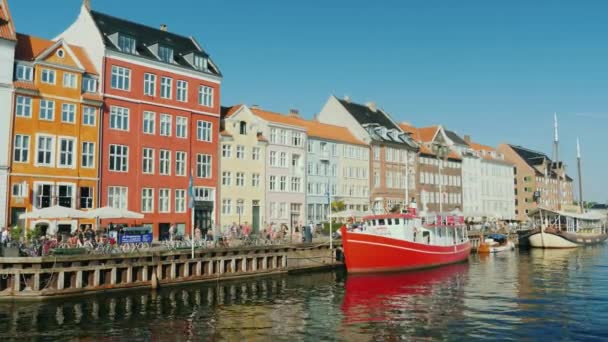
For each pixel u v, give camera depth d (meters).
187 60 48.47
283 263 39.69
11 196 36.25
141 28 47.56
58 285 27.45
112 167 41.88
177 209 45.94
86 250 29.23
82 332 20.78
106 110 41.75
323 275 39.22
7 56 36.59
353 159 65.44
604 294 29.78
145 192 43.81
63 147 39.12
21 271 26.70
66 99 39.38
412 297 29.20
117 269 30.02
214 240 37.31
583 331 21.09
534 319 23.27
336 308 26.06
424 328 21.81
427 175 78.44
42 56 38.28
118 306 26.05
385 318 23.72
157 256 31.78
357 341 19.88
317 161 60.41
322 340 20.00
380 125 71.31
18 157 36.84
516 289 31.89
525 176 107.75
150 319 23.22
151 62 44.78
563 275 38.62
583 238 70.69
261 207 53.16
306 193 58.38
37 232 32.00
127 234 35.56
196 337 20.27
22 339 19.73
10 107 36.50
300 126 58.28
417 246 41.19
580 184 84.31
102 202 41.00
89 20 43.12
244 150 52.19
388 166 70.56
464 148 89.44
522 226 84.62
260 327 21.94
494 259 52.91
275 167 55.09
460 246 48.06
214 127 49.44
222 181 50.00
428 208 77.44
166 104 45.69
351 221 52.94
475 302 27.50
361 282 35.31
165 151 45.50
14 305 25.83
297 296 29.59
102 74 41.56
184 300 28.02
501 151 111.00
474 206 90.00
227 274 35.81
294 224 56.50
